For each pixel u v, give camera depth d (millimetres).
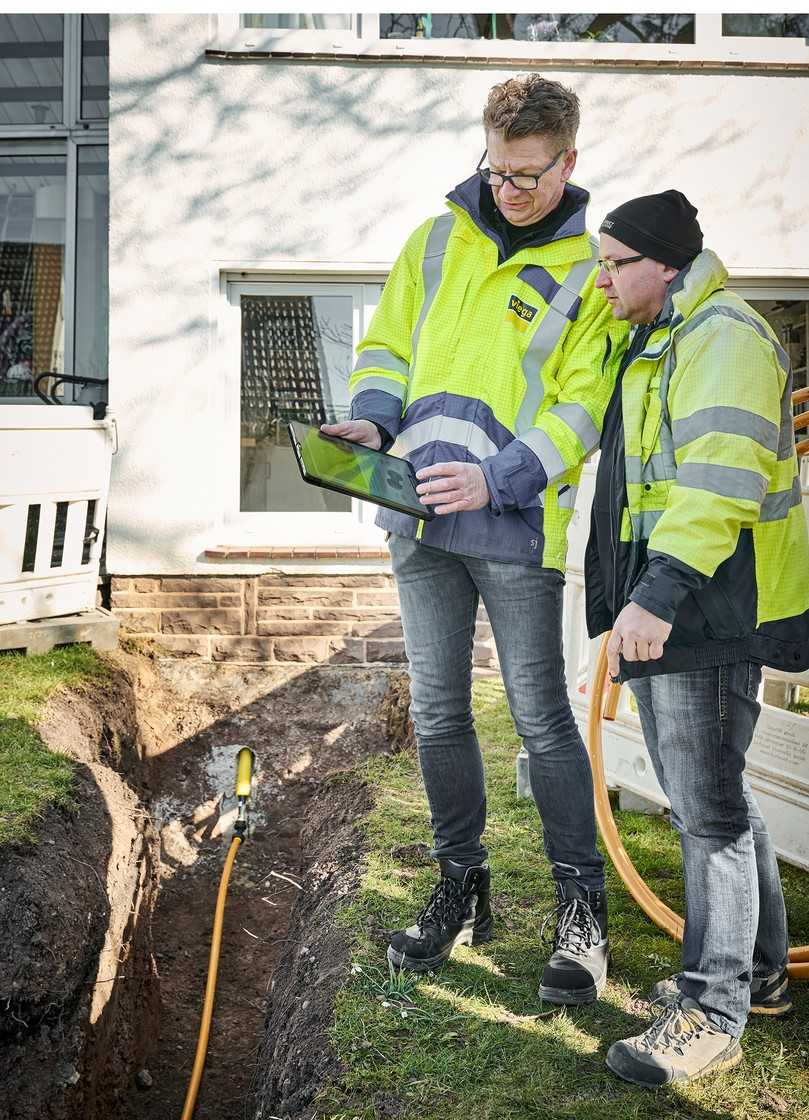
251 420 6078
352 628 5945
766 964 2318
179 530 5922
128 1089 3410
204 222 5844
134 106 5781
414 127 5840
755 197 5938
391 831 3594
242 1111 3350
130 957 3592
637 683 2217
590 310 2318
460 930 2564
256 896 4711
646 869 3311
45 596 5418
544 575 2330
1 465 5004
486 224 2334
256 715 5688
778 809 3127
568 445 2256
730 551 1916
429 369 2381
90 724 4602
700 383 1955
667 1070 2084
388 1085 2139
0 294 6867
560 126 2160
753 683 2094
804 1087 2098
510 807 3762
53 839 3318
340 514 6094
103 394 6863
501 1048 2242
